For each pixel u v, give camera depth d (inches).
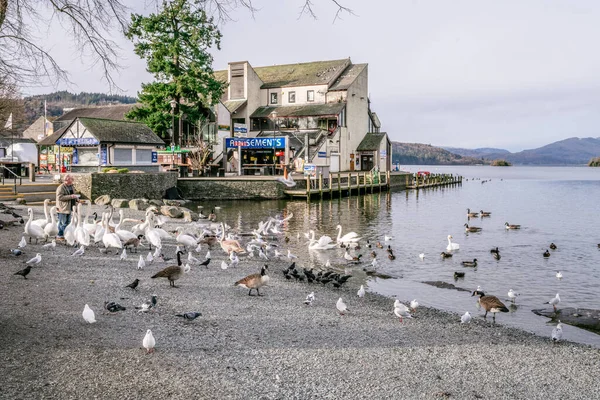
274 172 2556.6
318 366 392.2
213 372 362.0
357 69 3388.3
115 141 1875.0
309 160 2785.4
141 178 1851.6
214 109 2810.0
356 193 2694.4
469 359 436.5
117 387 326.3
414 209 2031.3
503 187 3848.4
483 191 3321.9
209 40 2416.3
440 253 1061.1
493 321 590.2
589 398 371.9
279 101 3294.8
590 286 792.9
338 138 3048.7
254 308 549.0
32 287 552.4
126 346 395.5
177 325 462.0
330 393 345.7
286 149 2532.0
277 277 740.7
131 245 804.0
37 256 660.7
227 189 2219.5
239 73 3201.3
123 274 647.1
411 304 600.4
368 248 1106.7
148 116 2458.2
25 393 307.6
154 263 733.9
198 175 2508.6
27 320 438.6
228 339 436.1
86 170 1915.6
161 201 1801.2
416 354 438.9
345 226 1497.3
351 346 446.6
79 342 395.2
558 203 2397.9
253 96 3253.0
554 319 613.9
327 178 2516.0
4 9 450.9
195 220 1434.5
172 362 372.2
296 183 2346.2
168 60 2421.3
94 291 554.6
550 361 446.3
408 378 382.9
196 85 2418.8
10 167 2199.8
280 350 420.2
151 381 338.6
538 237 1312.7
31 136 3540.8
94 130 1849.2
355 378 374.6
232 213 1766.7
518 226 1464.1
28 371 337.7
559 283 811.4
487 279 832.9
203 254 868.6
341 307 558.9
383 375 385.1
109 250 792.9
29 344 383.2
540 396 370.9
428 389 366.0
